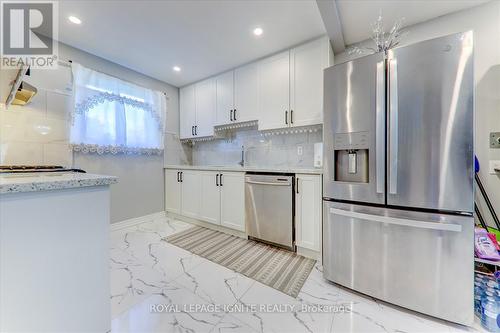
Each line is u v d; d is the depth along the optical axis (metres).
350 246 1.44
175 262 1.85
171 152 3.35
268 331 1.13
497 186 1.62
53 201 0.73
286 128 2.42
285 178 2.05
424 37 1.87
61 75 2.12
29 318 0.68
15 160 1.83
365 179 1.42
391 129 1.26
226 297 1.40
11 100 1.62
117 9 1.67
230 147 3.23
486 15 1.65
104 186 0.88
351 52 2.22
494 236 1.38
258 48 2.29
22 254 0.67
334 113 1.48
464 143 1.10
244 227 2.37
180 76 3.01
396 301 1.29
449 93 1.12
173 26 1.90
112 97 2.48
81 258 0.81
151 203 3.04
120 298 1.38
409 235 1.25
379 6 1.68
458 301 1.14
